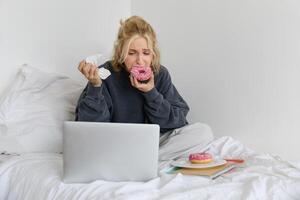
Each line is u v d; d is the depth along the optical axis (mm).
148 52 1460
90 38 2096
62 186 1073
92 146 1082
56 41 1948
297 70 1590
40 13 1883
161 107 1472
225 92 1839
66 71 1993
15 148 1534
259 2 1701
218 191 946
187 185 1016
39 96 1723
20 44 1820
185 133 1511
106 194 958
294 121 1606
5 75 1781
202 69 1938
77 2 2031
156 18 2176
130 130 1073
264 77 1694
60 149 1580
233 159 1311
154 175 1086
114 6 2217
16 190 1230
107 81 1541
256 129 1731
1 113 1634
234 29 1794
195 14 1960
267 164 1221
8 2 1775
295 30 1591
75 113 1659
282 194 947
